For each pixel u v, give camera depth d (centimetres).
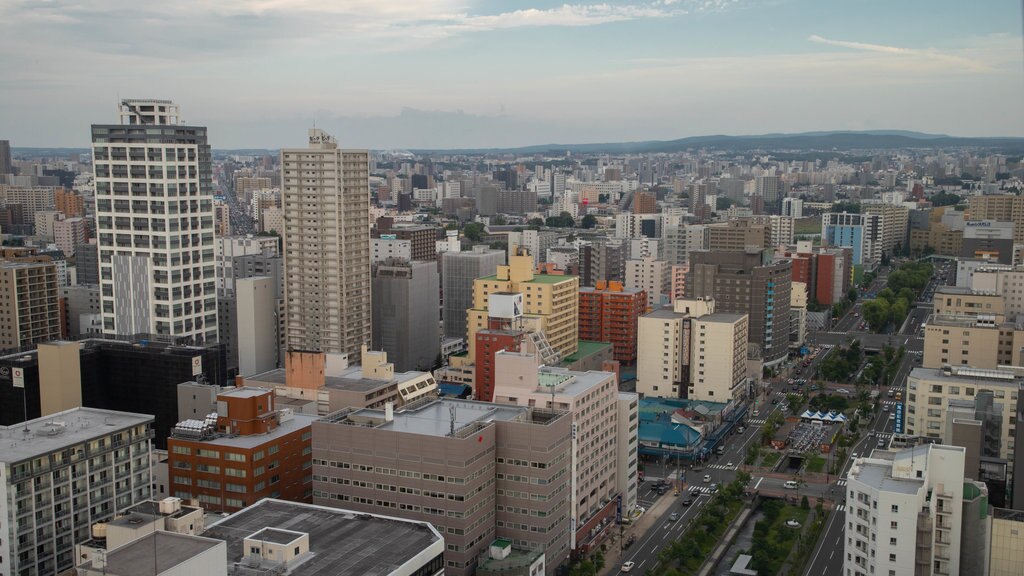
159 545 19150
